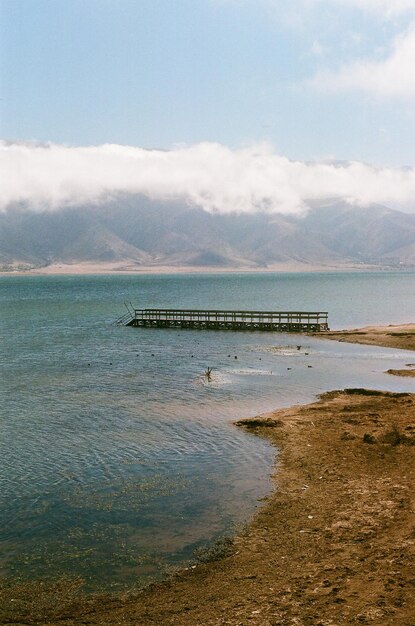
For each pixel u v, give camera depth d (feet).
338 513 61.67
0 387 136.36
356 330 245.86
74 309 410.11
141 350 201.67
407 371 152.15
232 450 86.43
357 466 76.43
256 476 75.25
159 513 64.54
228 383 139.13
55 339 236.84
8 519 63.46
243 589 47.26
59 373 155.63
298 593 45.27
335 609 41.88
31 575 51.85
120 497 69.31
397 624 38.78
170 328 277.23
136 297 550.36
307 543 55.26
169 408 114.11
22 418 107.24
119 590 48.96
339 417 101.65
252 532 58.95
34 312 384.47
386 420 97.86
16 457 84.53
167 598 46.98
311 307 405.80
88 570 52.49
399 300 481.87
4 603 47.24
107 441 92.22
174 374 152.35
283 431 94.68
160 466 80.07
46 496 69.87
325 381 141.08
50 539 58.70
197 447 88.33
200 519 62.69
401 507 61.36
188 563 53.26
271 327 257.96
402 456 78.89
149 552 55.67
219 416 107.24
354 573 47.75
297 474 75.20
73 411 112.37
